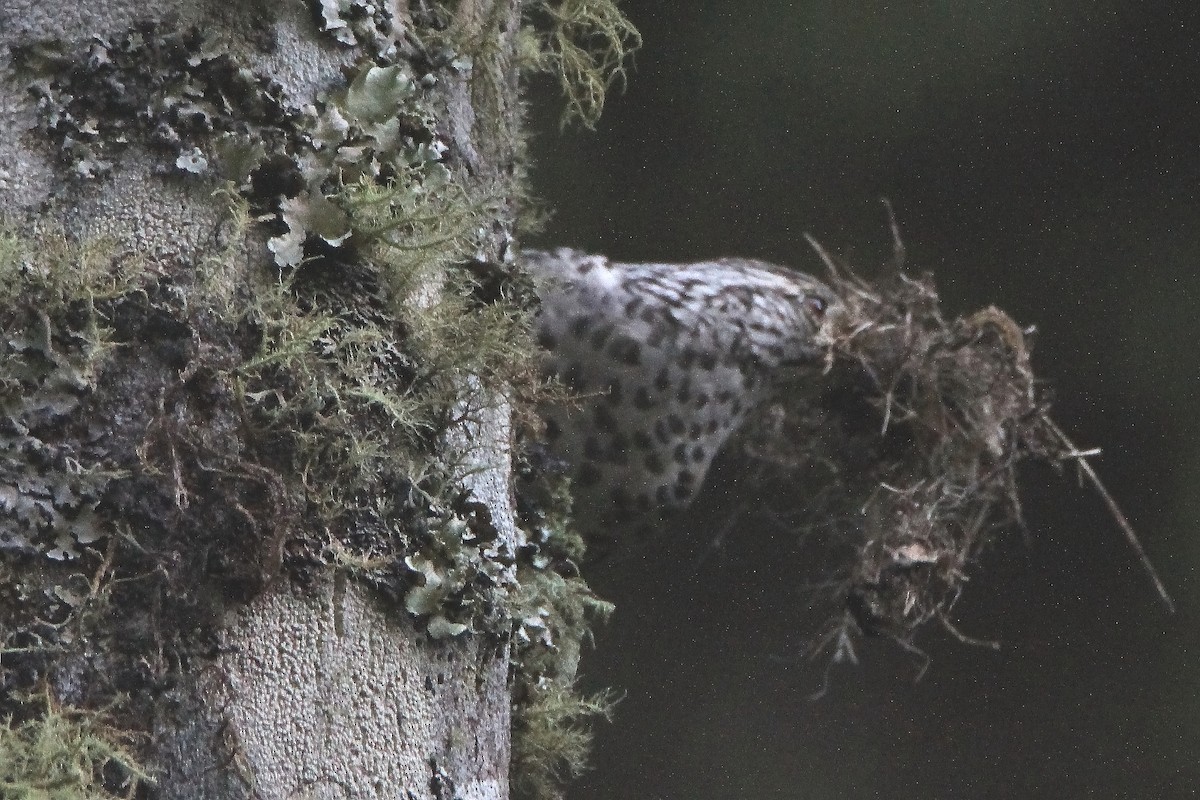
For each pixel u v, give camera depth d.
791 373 4.94
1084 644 5.78
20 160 4.71
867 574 4.95
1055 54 5.53
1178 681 5.82
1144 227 5.61
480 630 4.73
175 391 4.70
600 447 4.91
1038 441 4.96
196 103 4.71
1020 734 5.92
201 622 4.70
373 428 4.72
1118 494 5.70
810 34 5.50
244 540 4.70
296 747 4.71
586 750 4.83
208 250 4.71
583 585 4.84
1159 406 5.66
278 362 4.71
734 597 5.31
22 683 4.61
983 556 5.70
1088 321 5.66
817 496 4.97
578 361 4.90
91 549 4.70
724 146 5.49
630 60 5.42
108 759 4.63
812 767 5.57
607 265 4.91
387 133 4.73
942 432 4.95
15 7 4.71
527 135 4.86
